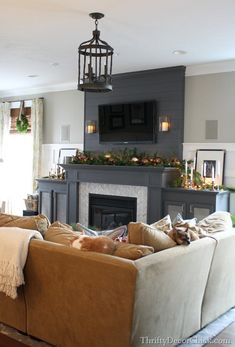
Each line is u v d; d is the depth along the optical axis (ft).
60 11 12.52
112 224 21.26
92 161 21.56
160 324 8.89
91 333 8.73
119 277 8.09
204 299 10.70
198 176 19.22
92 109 23.35
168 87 20.29
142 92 21.20
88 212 22.11
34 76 22.50
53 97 25.62
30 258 9.66
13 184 27.81
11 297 9.68
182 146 20.11
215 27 13.79
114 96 22.29
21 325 10.25
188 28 13.93
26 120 26.32
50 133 25.85
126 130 21.71
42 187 23.99
